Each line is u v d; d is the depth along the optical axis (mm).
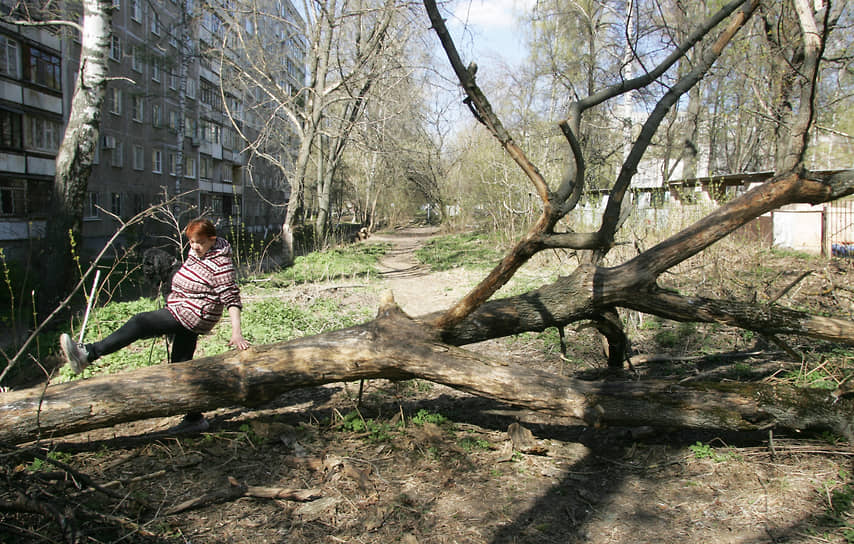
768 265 12062
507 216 20688
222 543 2875
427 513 3217
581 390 3955
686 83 3867
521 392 3957
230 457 3826
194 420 4215
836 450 3859
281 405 4906
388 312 4266
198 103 32500
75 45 24125
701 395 3908
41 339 6941
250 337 7305
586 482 3643
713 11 9766
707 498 3402
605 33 17125
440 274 15008
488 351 6961
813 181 4176
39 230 9773
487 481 3613
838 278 10336
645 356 6176
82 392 3711
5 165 20281
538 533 3049
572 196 3385
